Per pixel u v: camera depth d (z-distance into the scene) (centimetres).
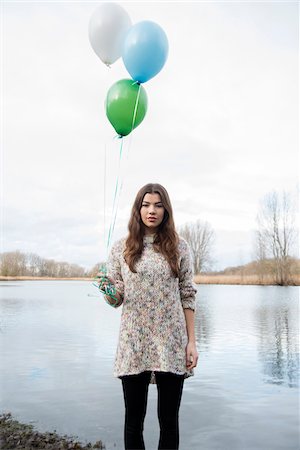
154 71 344
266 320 1399
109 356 783
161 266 272
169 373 266
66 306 1959
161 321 270
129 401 271
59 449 371
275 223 4641
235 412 478
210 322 1346
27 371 664
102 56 382
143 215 279
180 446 386
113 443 387
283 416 467
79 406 492
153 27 337
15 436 398
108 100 348
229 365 713
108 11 367
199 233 5744
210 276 5325
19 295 2814
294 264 4581
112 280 278
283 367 699
